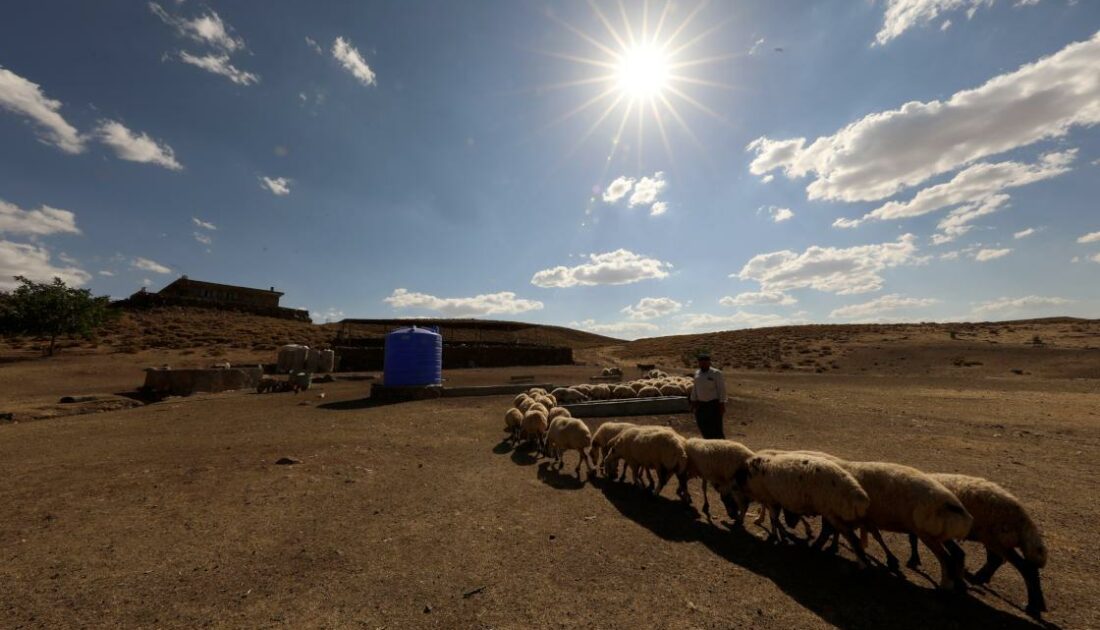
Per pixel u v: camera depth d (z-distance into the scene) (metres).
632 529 5.76
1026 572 3.94
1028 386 25.38
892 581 4.39
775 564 4.76
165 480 7.72
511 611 3.86
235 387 24.50
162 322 52.31
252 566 4.69
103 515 6.12
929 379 30.75
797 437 11.51
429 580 4.41
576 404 15.17
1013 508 4.01
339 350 39.59
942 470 8.40
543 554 5.01
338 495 7.04
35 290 36.81
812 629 3.55
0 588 4.21
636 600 4.03
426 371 20.64
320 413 15.73
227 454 9.56
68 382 25.94
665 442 6.90
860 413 15.38
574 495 7.22
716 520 6.12
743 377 35.12
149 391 21.98
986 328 58.47
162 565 4.70
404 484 7.69
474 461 9.44
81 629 3.59
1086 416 14.66
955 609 3.86
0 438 11.48
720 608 3.88
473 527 5.79
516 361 48.28
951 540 4.22
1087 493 6.91
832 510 4.62
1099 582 4.28
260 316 67.75
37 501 6.67
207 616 3.79
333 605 3.96
